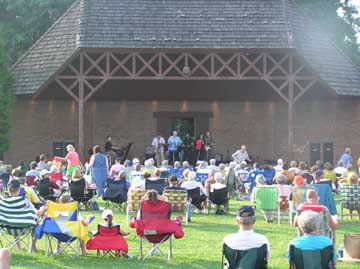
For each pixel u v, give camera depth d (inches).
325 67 1412.4
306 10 1872.5
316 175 733.9
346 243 537.0
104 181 962.7
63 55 1414.9
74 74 1395.2
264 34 1325.0
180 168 992.2
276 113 1505.9
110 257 555.5
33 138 1464.1
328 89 1347.2
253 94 1481.3
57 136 1473.9
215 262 540.7
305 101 1481.3
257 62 1401.3
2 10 1811.0
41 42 1460.4
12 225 549.6
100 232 551.5
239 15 1363.2
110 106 1509.6
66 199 562.6
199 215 815.1
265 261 402.0
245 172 1014.4
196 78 1291.8
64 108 1476.4
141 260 546.6
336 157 1472.7
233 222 759.7
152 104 1515.7
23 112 1460.4
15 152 1459.2
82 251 568.1
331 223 497.4
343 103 1467.8
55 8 1782.7
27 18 1796.3
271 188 758.5
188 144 1462.8
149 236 548.4
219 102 1518.2
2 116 1360.7
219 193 814.5
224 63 1293.1
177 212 805.9
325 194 658.2
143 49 1296.8
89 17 1337.4
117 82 1441.9
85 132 1494.8
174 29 1334.9
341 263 526.6
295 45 1304.1
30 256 556.4
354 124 1465.3
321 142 1477.6
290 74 1304.1
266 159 1503.4
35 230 551.8
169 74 1438.2
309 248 387.5
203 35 1326.3
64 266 521.0
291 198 714.2
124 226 722.2
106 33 1314.0
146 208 546.6
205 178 964.0
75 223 544.1
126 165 1029.2
